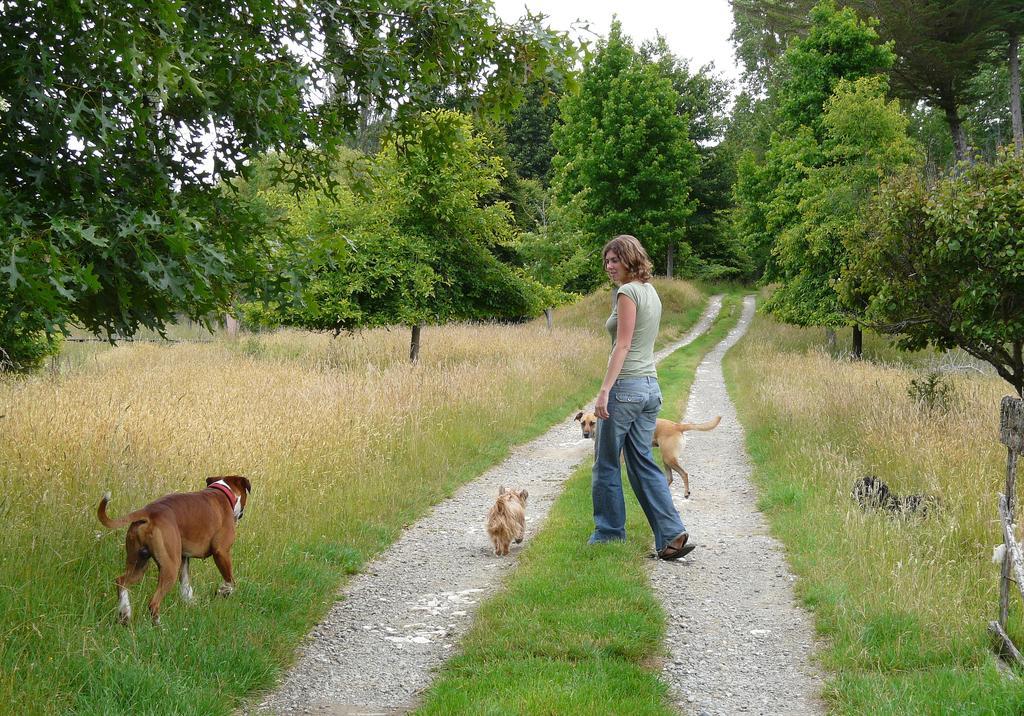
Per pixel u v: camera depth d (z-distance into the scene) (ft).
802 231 79.25
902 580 15.94
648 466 19.79
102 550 16.44
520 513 21.34
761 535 22.50
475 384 43.45
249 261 16.38
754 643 14.80
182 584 15.37
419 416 35.04
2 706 10.63
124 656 12.25
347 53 19.80
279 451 25.40
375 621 16.40
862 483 23.86
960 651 13.33
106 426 24.16
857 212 72.28
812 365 59.31
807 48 91.86
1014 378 31.24
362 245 51.49
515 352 63.00
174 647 13.07
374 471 27.27
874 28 94.89
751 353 81.15
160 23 14.47
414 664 14.19
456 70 20.90
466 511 26.18
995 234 27.30
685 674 13.51
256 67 16.62
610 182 131.54
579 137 132.46
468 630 15.64
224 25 17.30
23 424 23.17
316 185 21.26
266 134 17.57
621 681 12.66
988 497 20.61
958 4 91.20
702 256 185.68
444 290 56.95
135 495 19.71
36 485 18.85
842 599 15.93
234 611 15.14
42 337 41.57
